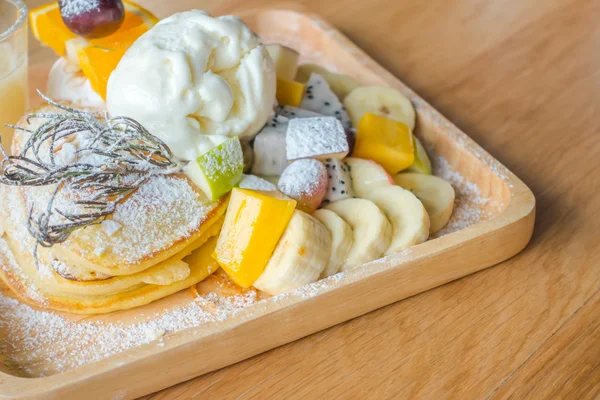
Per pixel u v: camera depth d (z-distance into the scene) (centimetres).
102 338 38
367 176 43
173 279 39
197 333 36
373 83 48
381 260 39
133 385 36
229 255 39
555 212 43
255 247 39
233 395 37
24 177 37
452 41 53
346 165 43
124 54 42
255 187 40
